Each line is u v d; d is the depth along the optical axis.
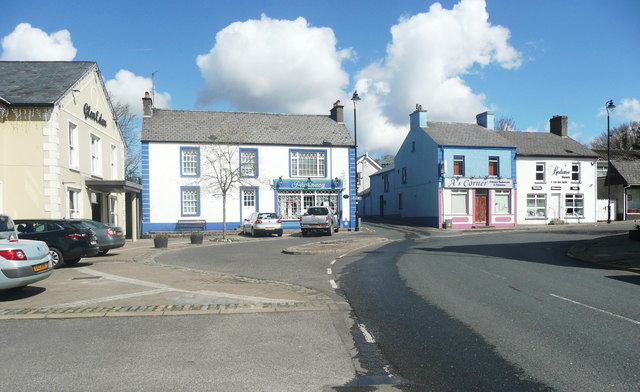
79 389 4.24
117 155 26.61
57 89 19.03
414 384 4.36
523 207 36.16
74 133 20.25
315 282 10.28
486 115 39.62
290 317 6.97
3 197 17.59
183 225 30.42
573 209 37.12
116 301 7.97
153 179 30.27
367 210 53.38
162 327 6.38
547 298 8.18
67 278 10.82
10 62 21.69
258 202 31.94
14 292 8.91
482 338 5.78
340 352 5.33
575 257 14.47
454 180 34.38
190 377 4.54
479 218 35.19
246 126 33.41
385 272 11.62
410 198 40.06
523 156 36.25
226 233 30.36
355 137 33.62
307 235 28.64
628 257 13.52
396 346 5.53
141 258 15.68
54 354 5.22
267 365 4.89
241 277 11.02
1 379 4.48
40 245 8.76
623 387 4.19
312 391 4.21
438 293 8.74
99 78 23.34
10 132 17.78
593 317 6.76
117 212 25.81
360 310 7.43
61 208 18.36
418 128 38.22
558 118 40.53
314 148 33.25
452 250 17.17
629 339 5.64
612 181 39.62
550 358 4.98
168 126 31.66
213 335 5.99
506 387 4.23
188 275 11.27
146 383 4.38
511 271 11.55
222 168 28.92
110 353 5.26
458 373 4.61
